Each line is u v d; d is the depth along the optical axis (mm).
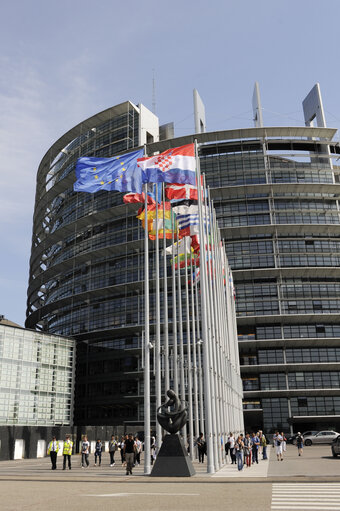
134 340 87875
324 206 92812
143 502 13227
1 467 33531
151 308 86812
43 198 114562
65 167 110438
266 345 84562
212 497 14375
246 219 91438
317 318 84688
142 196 32469
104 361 89812
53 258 110000
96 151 104125
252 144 97875
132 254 92875
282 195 93312
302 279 87688
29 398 68562
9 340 67312
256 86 109438
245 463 31547
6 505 12734
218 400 32875
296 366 82875
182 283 85500
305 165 95875
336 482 19219
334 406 81812
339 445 36531
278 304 85875
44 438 50812
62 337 78125
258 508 11742
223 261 48469
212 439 26938
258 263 88250
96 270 96750
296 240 90000
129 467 25406
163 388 79000
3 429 44875
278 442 36281
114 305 91625
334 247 89812
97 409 89250
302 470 26016
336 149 101625
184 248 39094
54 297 105562
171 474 22547
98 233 99312
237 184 93438
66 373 77312
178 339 81750
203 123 111375
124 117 103562
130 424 83938
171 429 23250
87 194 102875
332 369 83875
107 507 12125
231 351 50531
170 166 29828
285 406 82000
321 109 105125
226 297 49938
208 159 96625
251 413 80562
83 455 32906
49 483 20500
